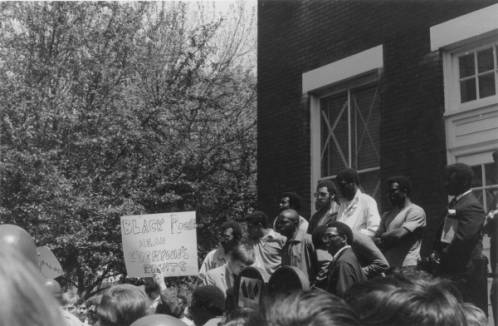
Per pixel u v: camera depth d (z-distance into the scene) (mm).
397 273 1979
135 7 14438
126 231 7742
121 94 13031
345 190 6777
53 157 11828
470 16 7680
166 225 7695
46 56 13094
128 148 12883
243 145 15547
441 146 7848
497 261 5719
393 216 6367
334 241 5152
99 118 12523
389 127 8469
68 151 12203
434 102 8000
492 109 7344
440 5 8055
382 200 8398
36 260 3137
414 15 8359
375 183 8789
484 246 7020
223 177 15352
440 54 8039
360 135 9109
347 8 9281
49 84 12805
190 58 15203
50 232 11172
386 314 1719
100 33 13414
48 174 11203
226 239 7273
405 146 8242
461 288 5379
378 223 6562
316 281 5641
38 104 11680
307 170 9617
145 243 7688
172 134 14016
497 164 6828
